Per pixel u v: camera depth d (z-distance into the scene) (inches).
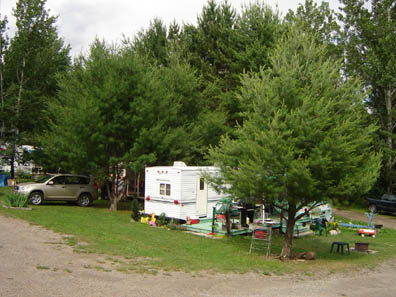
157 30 1248.2
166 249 459.8
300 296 301.1
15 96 1092.5
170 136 807.1
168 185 661.3
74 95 837.2
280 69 469.1
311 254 480.7
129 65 796.6
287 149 425.1
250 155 452.8
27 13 1118.4
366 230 738.8
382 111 1295.5
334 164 426.0
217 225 608.1
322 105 437.4
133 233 550.3
